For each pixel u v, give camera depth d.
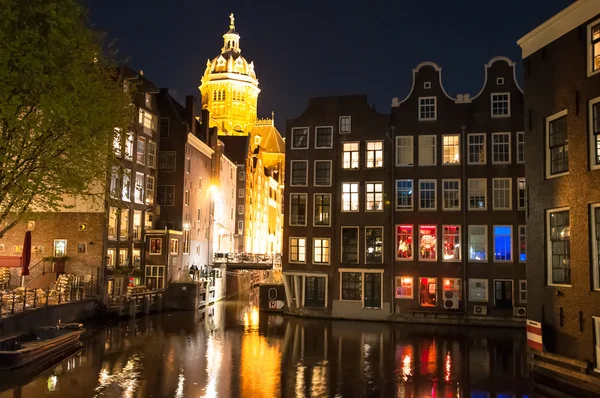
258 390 18.73
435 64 38.50
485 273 36.12
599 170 17.06
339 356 24.86
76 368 21.69
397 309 37.09
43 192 21.52
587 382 17.05
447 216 37.09
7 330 25.22
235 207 79.38
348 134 39.53
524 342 28.92
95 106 22.48
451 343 28.58
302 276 39.72
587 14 17.97
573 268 17.92
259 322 36.94
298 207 40.06
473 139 37.34
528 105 20.70
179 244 49.75
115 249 41.09
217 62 118.25
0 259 31.86
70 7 21.06
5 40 18.56
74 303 34.09
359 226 38.53
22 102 19.95
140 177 46.12
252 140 119.19
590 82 17.72
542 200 19.66
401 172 38.19
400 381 20.23
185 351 25.75
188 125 52.34
